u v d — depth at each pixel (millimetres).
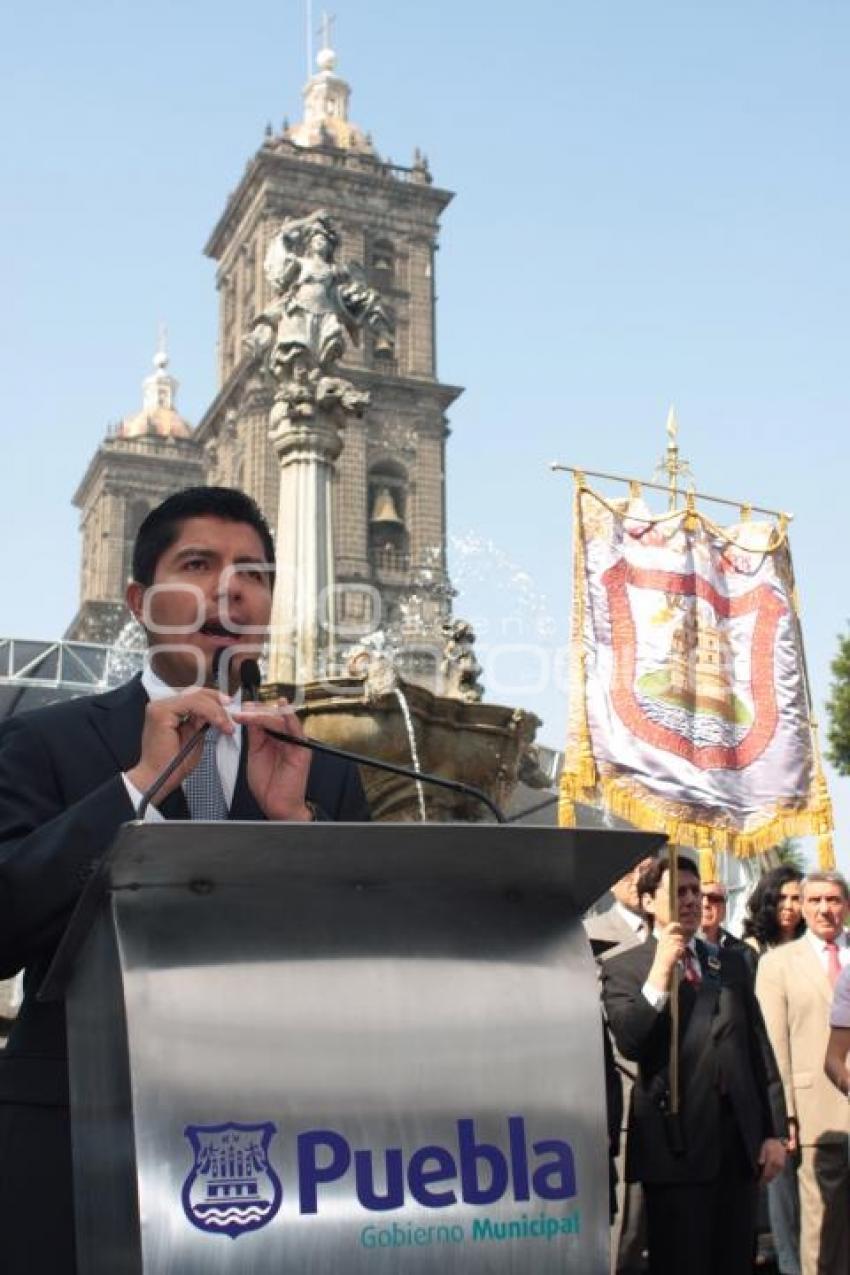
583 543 7723
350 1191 1770
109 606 91938
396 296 78312
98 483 96250
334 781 2797
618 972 5859
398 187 79938
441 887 1965
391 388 75875
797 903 8398
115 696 2645
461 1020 1896
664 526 7906
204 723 2258
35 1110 2232
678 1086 5691
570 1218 1861
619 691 7555
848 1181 6941
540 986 1955
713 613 7898
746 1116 5719
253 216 79750
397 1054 1848
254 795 2471
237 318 81625
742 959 6180
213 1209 1710
